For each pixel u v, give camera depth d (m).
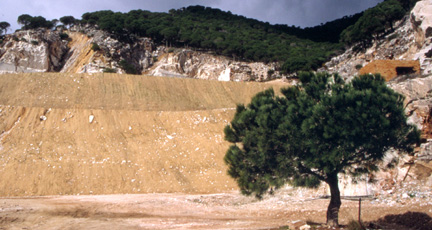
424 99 22.77
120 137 42.06
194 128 45.22
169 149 41.47
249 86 67.56
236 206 25.50
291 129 14.48
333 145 14.32
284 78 92.06
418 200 18.72
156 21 127.50
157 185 35.69
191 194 33.22
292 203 23.72
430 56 33.44
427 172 21.58
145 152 40.34
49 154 37.22
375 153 14.55
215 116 47.56
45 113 42.56
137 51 103.31
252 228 17.23
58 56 100.75
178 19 145.12
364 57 64.62
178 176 37.44
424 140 22.34
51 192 32.69
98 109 47.84
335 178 15.22
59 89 54.34
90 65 87.50
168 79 63.91
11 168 34.34
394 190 21.30
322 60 93.81
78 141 40.06
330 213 15.38
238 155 15.66
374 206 19.53
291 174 14.91
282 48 118.12
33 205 25.72
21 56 93.12
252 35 136.38
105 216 23.06
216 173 38.62
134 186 35.16
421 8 41.31
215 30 135.50
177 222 20.31
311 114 14.54
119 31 104.06
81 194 32.97
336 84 15.61
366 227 15.92
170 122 45.78
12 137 38.75
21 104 50.34
